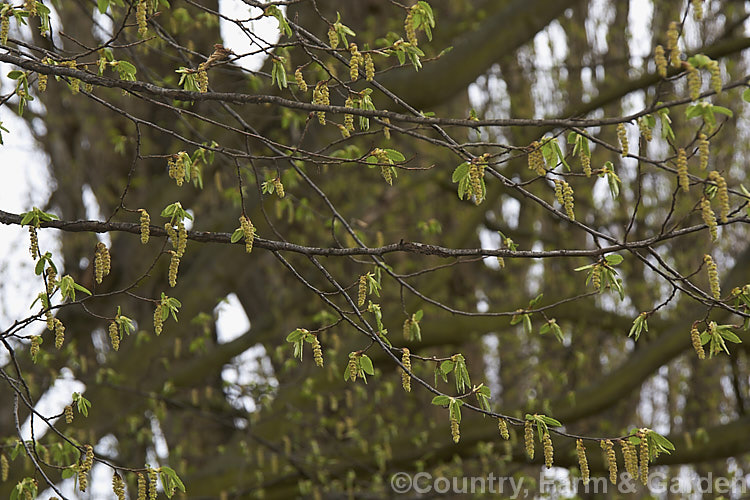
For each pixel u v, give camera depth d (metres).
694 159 13.94
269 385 10.50
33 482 4.85
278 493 11.15
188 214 4.45
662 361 11.09
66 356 10.33
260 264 14.09
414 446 11.27
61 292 4.40
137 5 4.64
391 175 4.50
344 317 4.64
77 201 14.34
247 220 4.53
